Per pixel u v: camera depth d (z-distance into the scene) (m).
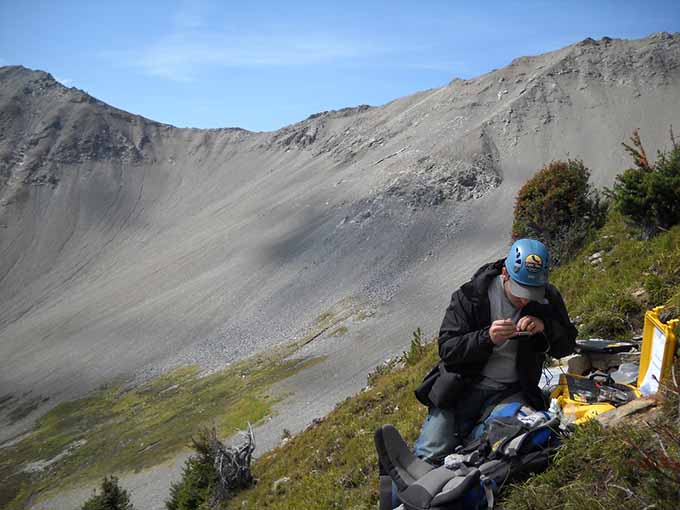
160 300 156.38
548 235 16.45
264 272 151.25
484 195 162.25
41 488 68.94
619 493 3.20
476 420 4.01
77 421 94.94
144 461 65.81
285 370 86.38
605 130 186.50
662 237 9.65
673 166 11.00
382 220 156.38
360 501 8.11
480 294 3.86
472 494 3.45
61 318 167.25
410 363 16.84
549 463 3.72
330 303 119.94
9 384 126.12
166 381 106.44
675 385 3.62
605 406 4.09
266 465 19.75
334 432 14.02
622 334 7.04
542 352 3.90
